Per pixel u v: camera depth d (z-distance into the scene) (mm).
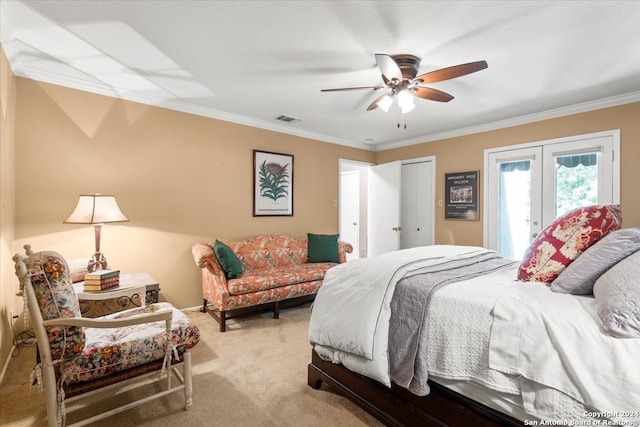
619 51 2344
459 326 1362
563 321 1135
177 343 1679
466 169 4531
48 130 2734
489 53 2373
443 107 3619
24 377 2088
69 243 2830
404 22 1985
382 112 3807
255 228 4191
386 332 1521
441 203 4812
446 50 2330
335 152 5180
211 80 2873
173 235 3463
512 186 4086
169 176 3439
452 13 1896
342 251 4383
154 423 1636
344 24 2012
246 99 3371
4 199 2205
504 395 1220
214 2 1803
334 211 5168
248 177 4109
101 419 1613
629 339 1003
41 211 2701
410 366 1438
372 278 1697
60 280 1399
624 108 3240
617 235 1301
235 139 3977
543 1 1785
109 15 1915
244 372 2184
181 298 3523
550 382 1079
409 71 2387
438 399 1418
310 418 1688
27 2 1780
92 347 1477
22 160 2619
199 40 2203
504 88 3053
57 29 2051
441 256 2057
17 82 2594
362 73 2727
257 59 2477
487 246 4301
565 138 3629
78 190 2879
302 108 3670
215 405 1798
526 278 1622
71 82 2822
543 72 2703
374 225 5543
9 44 2180
